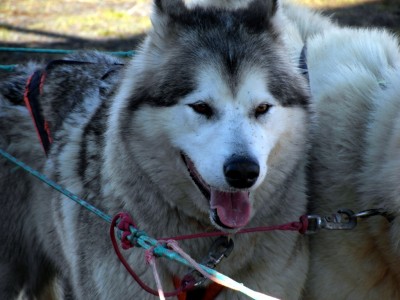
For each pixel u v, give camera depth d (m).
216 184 4.61
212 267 5.00
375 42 6.12
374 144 5.27
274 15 5.22
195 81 4.80
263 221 5.11
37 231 6.71
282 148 4.98
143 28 15.00
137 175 5.07
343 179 5.40
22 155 6.53
